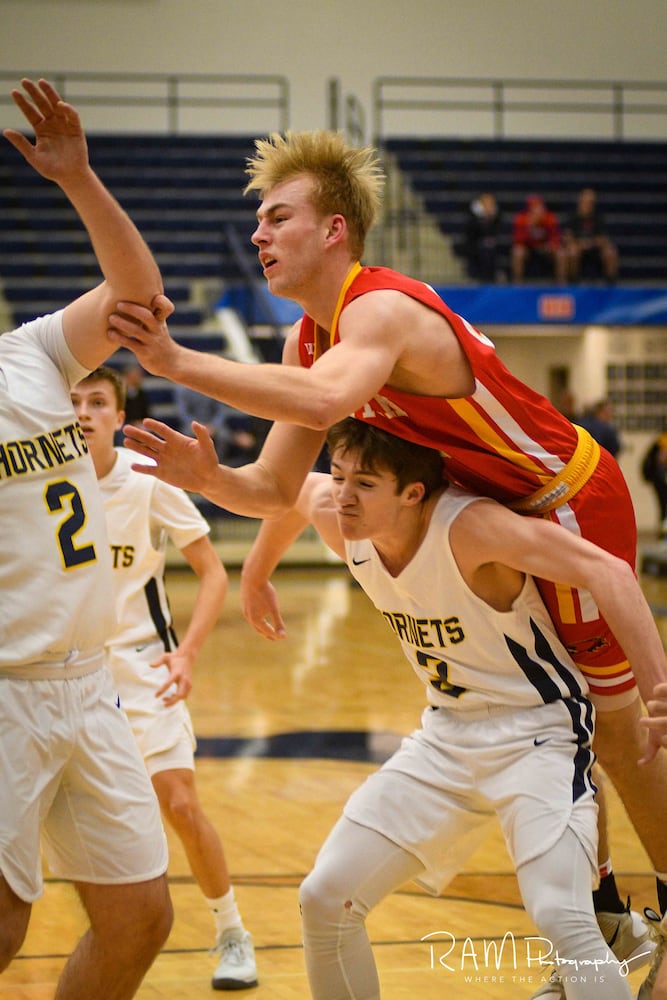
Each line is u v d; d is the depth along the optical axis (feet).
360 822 9.58
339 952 9.45
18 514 8.71
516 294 58.85
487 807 9.57
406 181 66.39
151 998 12.14
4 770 8.61
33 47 65.62
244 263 54.44
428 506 9.63
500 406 9.89
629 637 9.04
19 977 12.46
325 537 10.94
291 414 8.43
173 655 13.09
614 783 11.09
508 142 68.23
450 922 14.14
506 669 9.64
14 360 9.05
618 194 68.39
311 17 67.36
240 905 14.78
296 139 9.93
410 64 68.33
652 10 69.92
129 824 9.12
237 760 21.98
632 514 10.85
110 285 8.57
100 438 13.12
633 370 69.10
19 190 63.46
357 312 9.20
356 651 33.63
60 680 8.89
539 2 69.00
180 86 66.69
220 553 52.49
